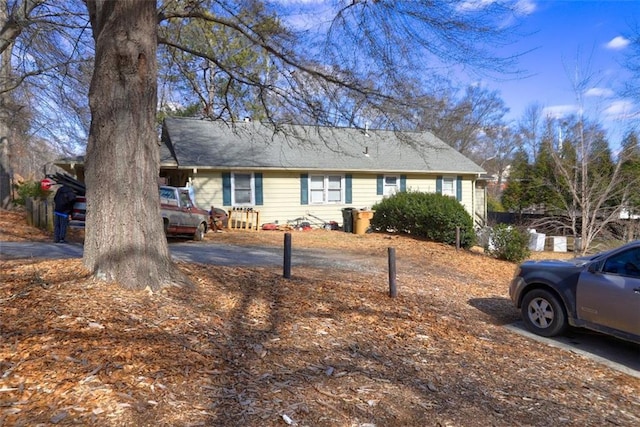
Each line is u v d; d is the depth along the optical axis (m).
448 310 7.12
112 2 5.52
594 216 13.95
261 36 9.12
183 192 13.86
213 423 3.08
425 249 14.12
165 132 19.95
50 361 3.58
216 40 10.77
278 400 3.53
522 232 14.65
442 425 3.46
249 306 5.80
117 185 5.64
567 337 6.25
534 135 22.69
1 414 2.86
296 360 4.38
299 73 8.95
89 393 3.20
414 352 5.03
